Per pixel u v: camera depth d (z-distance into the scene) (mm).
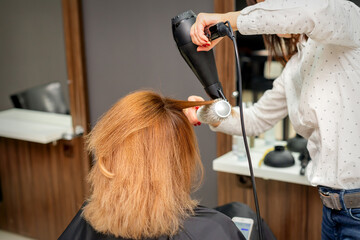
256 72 2004
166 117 891
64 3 2342
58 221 2727
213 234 936
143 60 2303
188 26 1046
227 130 1451
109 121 900
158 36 2227
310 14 939
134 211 870
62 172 2615
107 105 2467
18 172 2779
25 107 2627
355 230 1198
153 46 2254
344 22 971
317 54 1191
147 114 880
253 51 1978
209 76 1079
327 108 1165
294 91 1342
